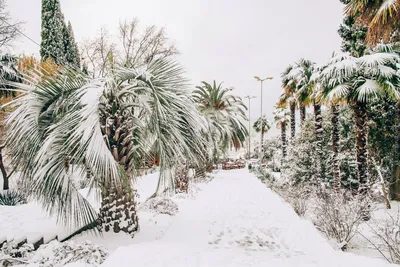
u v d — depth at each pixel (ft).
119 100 15.94
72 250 10.96
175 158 15.66
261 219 19.84
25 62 39.32
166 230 17.12
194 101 17.93
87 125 12.59
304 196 27.53
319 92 31.42
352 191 29.48
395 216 23.43
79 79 16.52
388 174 37.78
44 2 70.03
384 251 16.42
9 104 15.47
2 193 29.19
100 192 16.65
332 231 18.28
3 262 10.33
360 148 28.78
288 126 100.17
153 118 15.24
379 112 37.35
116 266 9.25
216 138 52.80
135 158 18.39
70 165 14.10
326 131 49.90
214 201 27.35
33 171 13.57
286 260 11.09
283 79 61.82
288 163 46.75
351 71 26.66
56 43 69.41
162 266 9.46
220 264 9.99
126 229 15.44
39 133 14.46
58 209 14.30
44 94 14.87
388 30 19.33
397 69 25.89
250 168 77.30
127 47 66.39
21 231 14.73
